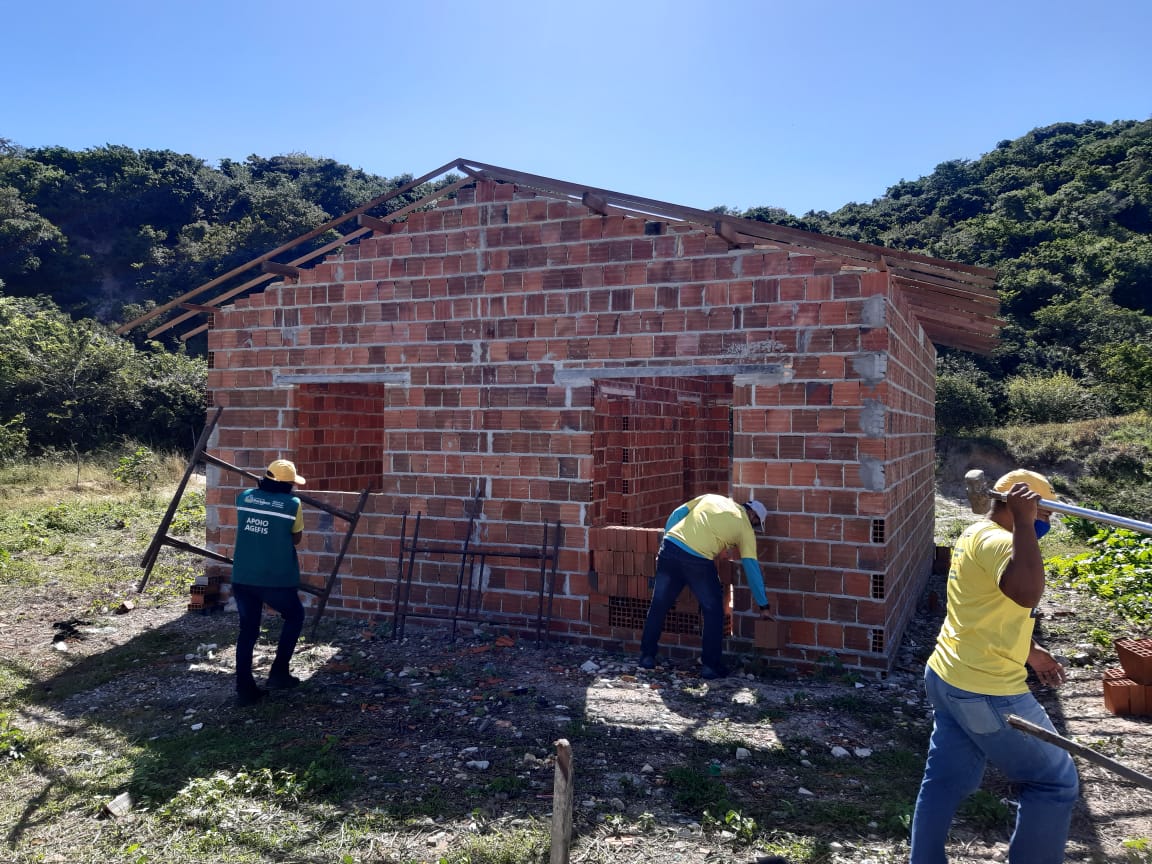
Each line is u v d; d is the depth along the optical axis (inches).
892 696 236.1
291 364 338.6
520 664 268.1
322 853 149.6
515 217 301.3
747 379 267.0
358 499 325.4
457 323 310.2
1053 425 1103.0
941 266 250.5
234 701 234.5
